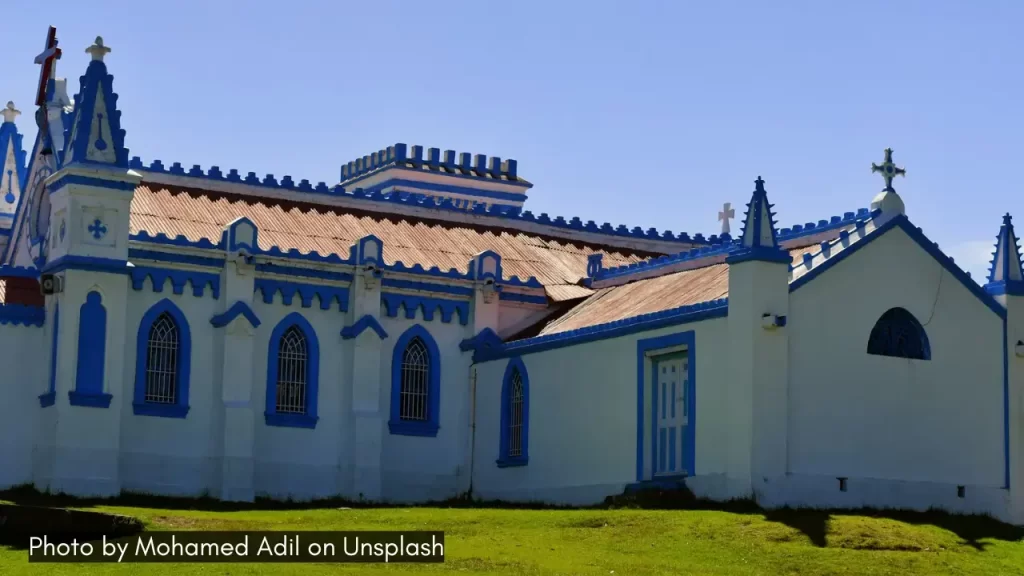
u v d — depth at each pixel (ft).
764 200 129.59
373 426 154.10
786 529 114.21
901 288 136.87
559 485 146.82
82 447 138.41
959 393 138.72
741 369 126.82
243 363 148.25
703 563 105.50
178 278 147.64
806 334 130.11
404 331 159.33
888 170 139.23
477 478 159.02
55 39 155.12
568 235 186.80
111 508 127.85
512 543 110.52
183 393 146.61
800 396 128.67
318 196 171.01
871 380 133.28
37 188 155.22
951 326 139.44
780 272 128.77
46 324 143.13
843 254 133.08
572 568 101.65
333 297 155.74
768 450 125.70
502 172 241.35
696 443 130.93
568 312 163.32
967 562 109.81
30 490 138.92
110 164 142.41
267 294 152.05
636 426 137.69
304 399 153.28
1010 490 140.05
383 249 165.78
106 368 140.46
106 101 143.84
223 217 160.25
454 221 179.83
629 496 133.59
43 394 140.87
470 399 161.38
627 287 162.30
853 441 131.13
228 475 145.59
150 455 144.25
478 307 162.71
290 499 149.89
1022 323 143.23
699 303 133.49
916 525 121.39
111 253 142.10
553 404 149.28
